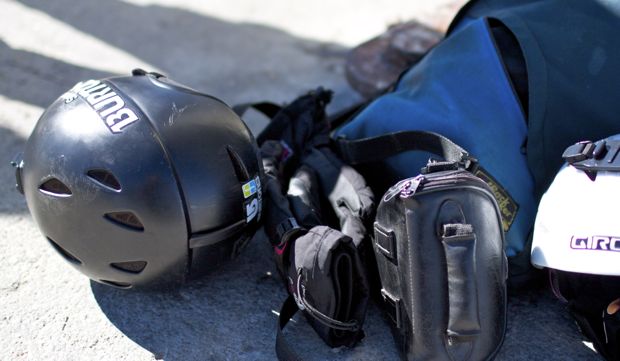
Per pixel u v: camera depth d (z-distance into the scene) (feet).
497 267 4.97
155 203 5.07
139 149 5.07
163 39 10.67
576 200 5.15
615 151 5.08
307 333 5.67
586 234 5.01
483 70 5.99
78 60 9.85
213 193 5.25
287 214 5.74
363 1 12.16
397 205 4.91
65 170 5.09
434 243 4.78
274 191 6.00
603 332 5.37
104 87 5.44
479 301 4.88
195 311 5.87
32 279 6.15
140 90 5.41
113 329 5.67
